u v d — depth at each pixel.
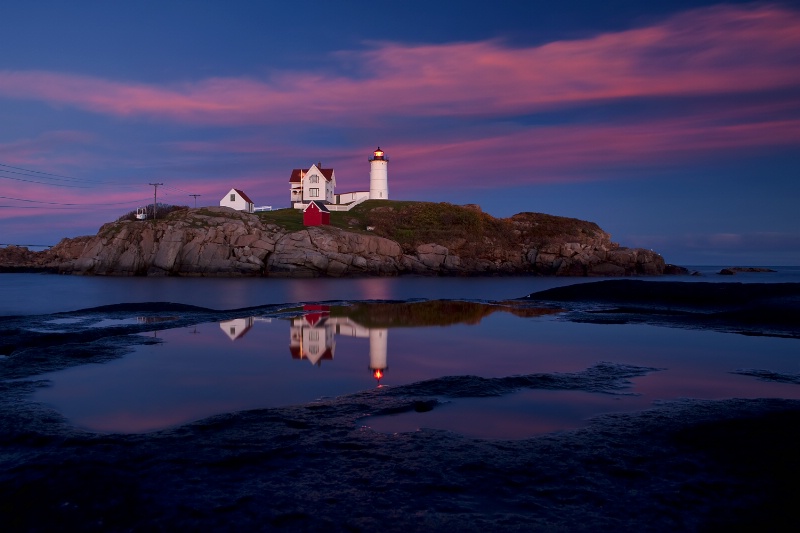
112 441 7.53
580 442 7.48
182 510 5.46
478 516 5.39
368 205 110.38
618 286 31.95
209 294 49.28
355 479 6.27
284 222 89.12
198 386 11.43
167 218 85.12
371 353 15.69
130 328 20.17
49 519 5.26
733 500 5.72
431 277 83.31
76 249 89.31
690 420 8.41
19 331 18.56
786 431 7.70
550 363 14.16
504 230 100.69
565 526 5.20
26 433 7.83
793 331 19.08
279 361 14.37
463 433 8.14
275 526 5.19
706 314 23.19
